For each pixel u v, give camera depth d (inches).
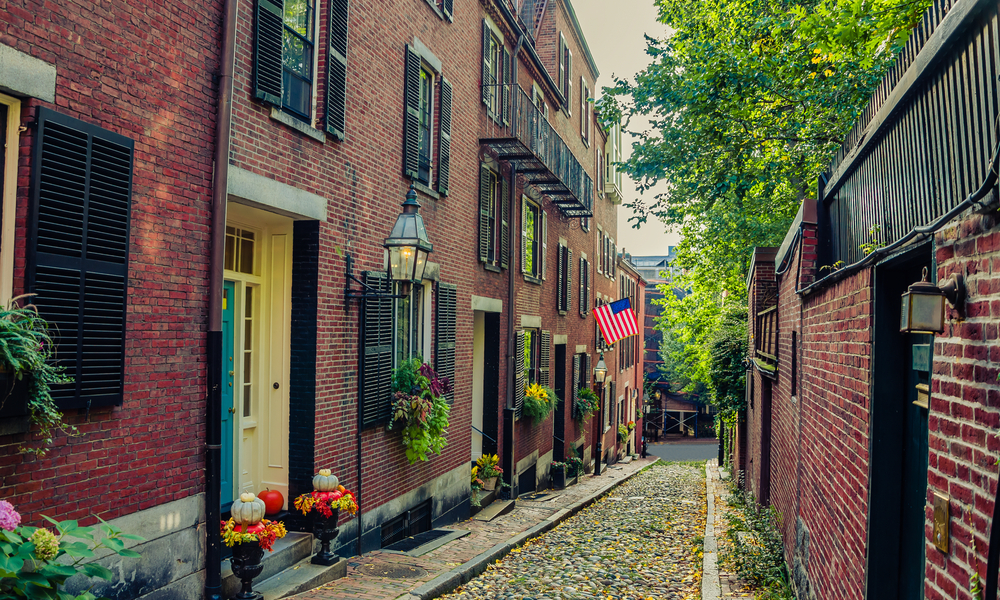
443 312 441.7
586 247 973.2
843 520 193.0
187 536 222.7
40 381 161.3
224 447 291.1
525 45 625.0
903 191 160.1
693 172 593.0
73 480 184.1
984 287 102.0
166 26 214.1
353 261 334.0
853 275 187.5
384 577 302.4
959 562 109.7
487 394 581.0
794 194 642.8
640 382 1775.3
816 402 243.9
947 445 116.5
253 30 260.2
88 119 187.5
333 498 288.5
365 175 345.1
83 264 184.4
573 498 653.3
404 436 378.9
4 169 171.6
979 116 113.7
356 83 335.9
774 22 470.6
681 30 583.8
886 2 214.2
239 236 300.7
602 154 1107.3
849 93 458.3
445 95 448.5
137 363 204.7
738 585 308.2
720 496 662.5
